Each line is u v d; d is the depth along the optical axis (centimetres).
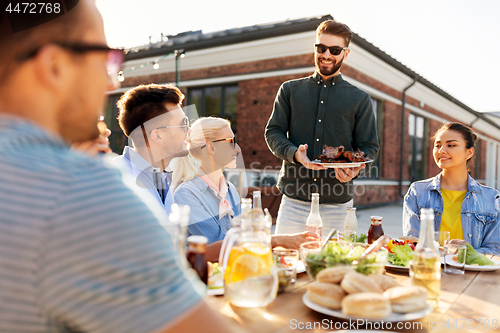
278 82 850
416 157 1273
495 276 143
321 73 260
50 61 52
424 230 113
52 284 44
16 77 52
